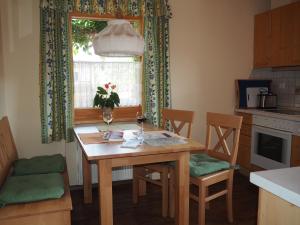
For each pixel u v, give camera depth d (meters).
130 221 2.52
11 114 2.99
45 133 3.02
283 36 3.37
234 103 3.91
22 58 2.97
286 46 3.32
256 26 3.83
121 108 3.41
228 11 3.74
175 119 3.03
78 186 3.30
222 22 3.73
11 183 2.03
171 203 2.58
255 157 3.49
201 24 3.63
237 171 3.86
